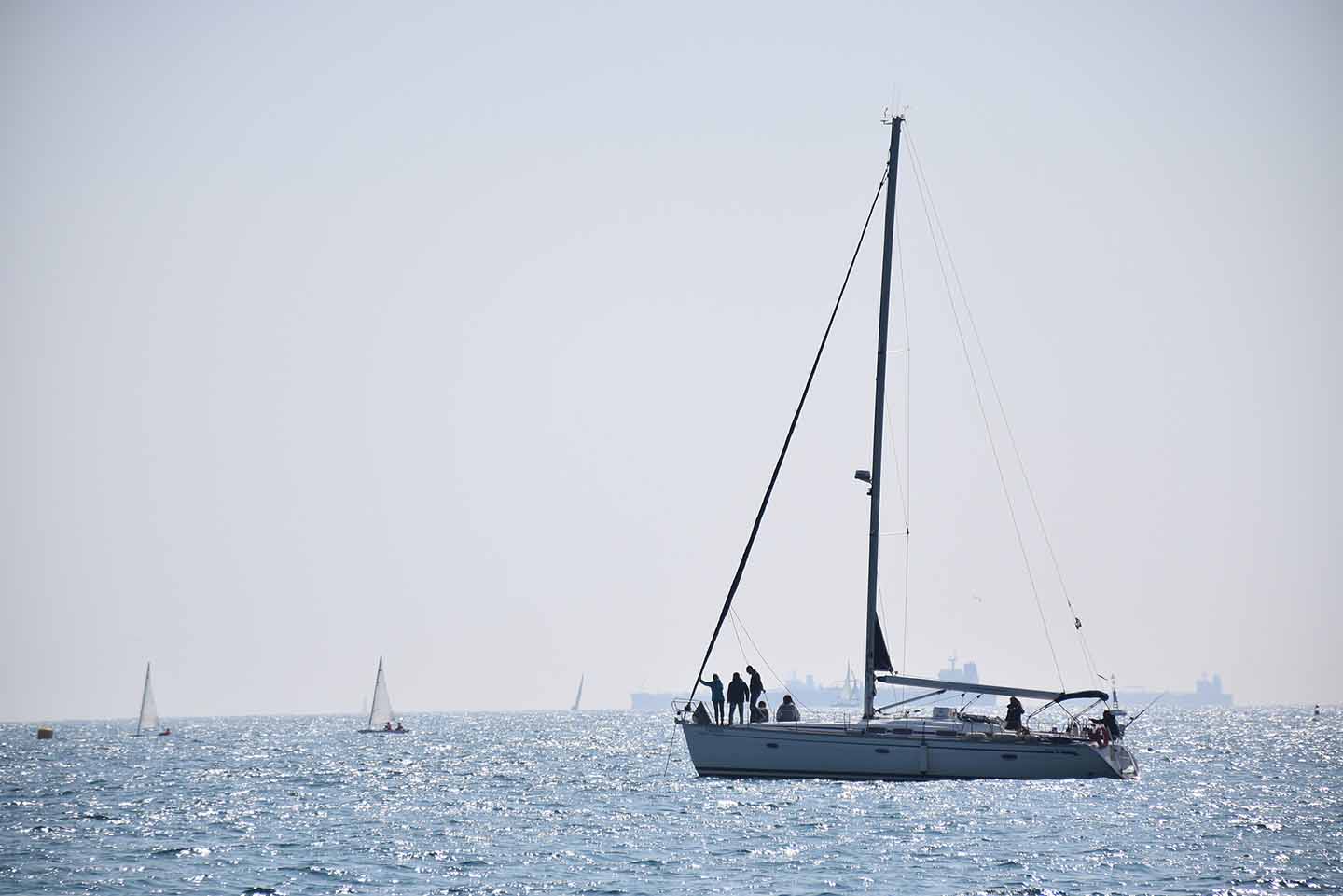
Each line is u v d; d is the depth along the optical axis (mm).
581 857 145625
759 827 164500
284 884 132875
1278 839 155500
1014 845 149875
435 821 182250
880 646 192375
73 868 143625
